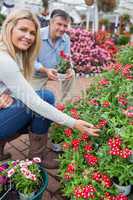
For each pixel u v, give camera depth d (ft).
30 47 6.79
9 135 7.24
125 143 5.76
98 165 6.02
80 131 6.40
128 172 5.52
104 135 6.28
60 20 8.69
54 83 13.79
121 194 5.67
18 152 8.48
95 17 34.42
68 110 7.92
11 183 5.99
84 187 5.52
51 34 8.93
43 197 6.77
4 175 5.98
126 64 9.80
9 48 6.25
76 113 7.22
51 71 8.55
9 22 6.23
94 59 17.38
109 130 6.07
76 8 37.70
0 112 6.89
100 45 19.60
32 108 6.24
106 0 38.65
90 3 33.06
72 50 17.20
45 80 8.93
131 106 6.72
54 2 34.30
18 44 6.30
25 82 6.26
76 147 6.31
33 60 7.00
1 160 7.96
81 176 5.93
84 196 5.34
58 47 9.26
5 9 38.19
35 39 6.68
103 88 8.30
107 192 5.60
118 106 7.22
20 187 5.83
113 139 5.78
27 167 6.12
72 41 17.88
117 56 11.36
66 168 6.41
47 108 6.18
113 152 5.49
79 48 17.47
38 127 7.25
